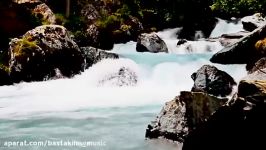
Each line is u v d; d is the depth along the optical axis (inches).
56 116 392.5
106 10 1059.9
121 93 546.3
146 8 1200.8
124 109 429.1
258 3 637.3
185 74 641.0
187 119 275.0
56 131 330.3
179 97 290.2
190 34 1195.9
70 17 976.3
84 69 655.8
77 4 1019.9
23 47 604.1
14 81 596.4
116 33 1005.8
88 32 962.1
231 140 190.9
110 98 504.7
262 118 181.5
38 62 611.8
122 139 299.6
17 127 346.0
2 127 346.0
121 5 1109.1
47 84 600.1
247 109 184.9
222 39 973.2
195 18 1217.4
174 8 1212.5
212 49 927.7
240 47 600.4
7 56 646.5
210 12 1226.0
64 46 639.1
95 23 992.2
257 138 183.5
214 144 196.7
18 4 852.6
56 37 639.1
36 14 903.7
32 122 365.7
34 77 610.5
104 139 301.6
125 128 337.7
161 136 282.0
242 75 573.9
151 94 536.1
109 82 614.2
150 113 405.1
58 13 980.6
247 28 1012.5
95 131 328.5
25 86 584.4
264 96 181.9
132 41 1040.8
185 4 1211.2
